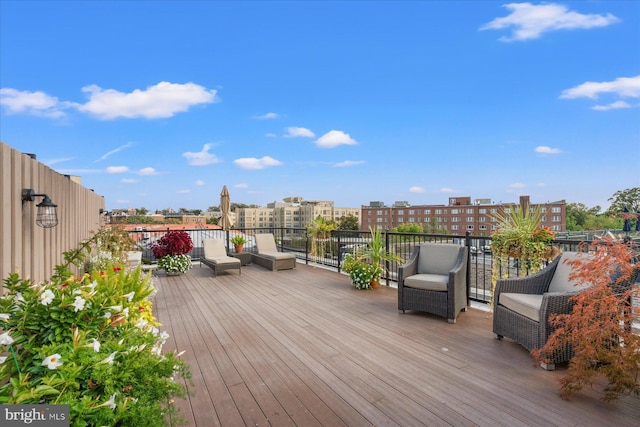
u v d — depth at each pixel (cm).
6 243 240
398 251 662
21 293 176
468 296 509
